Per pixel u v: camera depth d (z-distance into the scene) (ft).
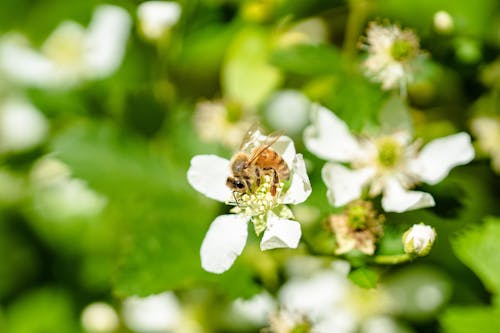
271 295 0.99
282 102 1.12
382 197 0.99
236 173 0.94
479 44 1.06
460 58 1.05
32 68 1.20
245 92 1.11
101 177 1.04
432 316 1.10
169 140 1.07
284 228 0.92
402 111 1.01
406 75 1.02
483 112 1.11
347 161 0.99
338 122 0.99
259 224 0.93
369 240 0.92
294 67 1.05
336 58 1.05
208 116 1.11
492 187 1.08
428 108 1.11
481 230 0.97
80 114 1.15
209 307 1.16
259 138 0.95
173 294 1.17
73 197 1.18
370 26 1.04
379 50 1.02
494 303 0.99
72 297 1.18
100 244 1.18
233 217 0.94
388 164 0.98
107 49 1.17
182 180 1.04
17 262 1.18
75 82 1.17
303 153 0.99
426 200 0.93
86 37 1.18
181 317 1.16
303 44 1.05
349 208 0.94
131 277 0.96
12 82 1.20
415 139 1.09
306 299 1.08
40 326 1.17
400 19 1.11
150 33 1.13
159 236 0.97
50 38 1.20
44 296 1.18
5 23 1.22
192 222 0.99
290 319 0.99
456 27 1.06
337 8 1.13
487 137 1.09
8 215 1.19
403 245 0.91
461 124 1.11
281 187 0.93
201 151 1.06
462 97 1.10
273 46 1.12
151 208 1.02
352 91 1.02
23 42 1.21
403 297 1.11
